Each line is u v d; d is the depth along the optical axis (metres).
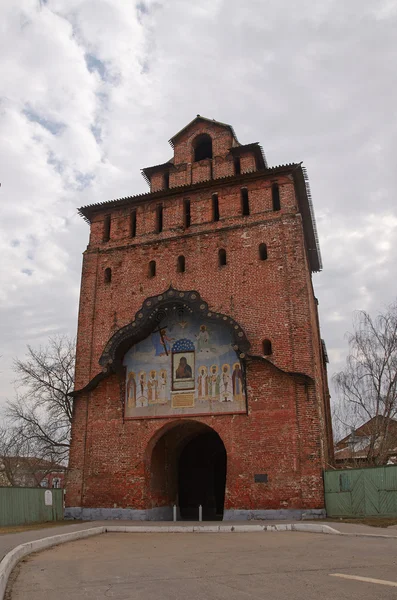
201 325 26.31
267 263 26.42
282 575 8.65
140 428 25.70
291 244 26.34
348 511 21.61
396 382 31.11
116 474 25.39
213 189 29.42
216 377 25.19
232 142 33.19
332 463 33.88
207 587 7.91
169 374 26.06
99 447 26.12
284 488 22.47
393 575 8.17
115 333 26.44
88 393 27.25
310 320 25.84
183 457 30.94
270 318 25.34
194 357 25.91
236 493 23.05
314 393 23.41
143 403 26.03
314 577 8.30
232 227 27.86
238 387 24.61
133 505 24.59
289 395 23.70
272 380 24.17
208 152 35.59
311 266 35.50
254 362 24.73
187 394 25.41
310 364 23.88
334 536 15.20
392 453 33.34
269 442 23.31
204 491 31.50
